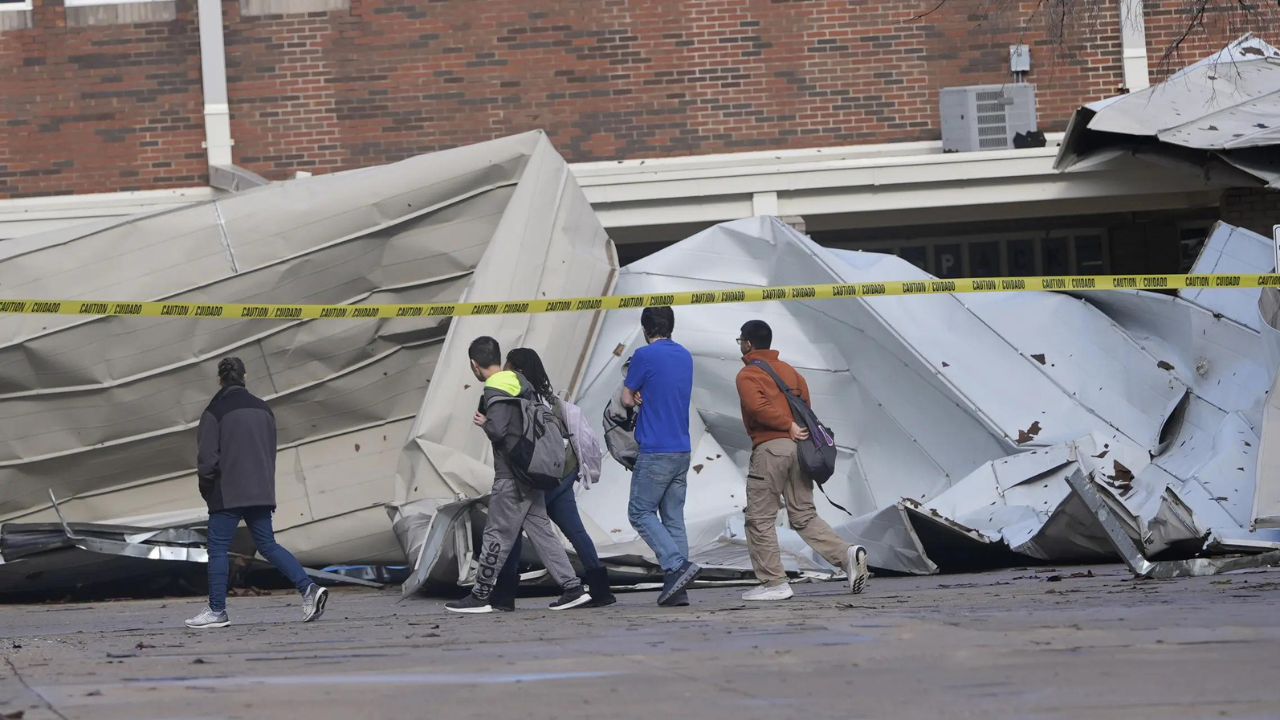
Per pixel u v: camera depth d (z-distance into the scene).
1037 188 61.75
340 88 65.94
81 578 47.47
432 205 48.53
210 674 19.72
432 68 65.88
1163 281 38.31
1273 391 39.81
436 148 65.69
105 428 48.09
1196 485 42.25
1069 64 65.88
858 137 65.62
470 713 15.15
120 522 48.88
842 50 65.88
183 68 66.19
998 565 43.25
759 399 31.52
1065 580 35.16
